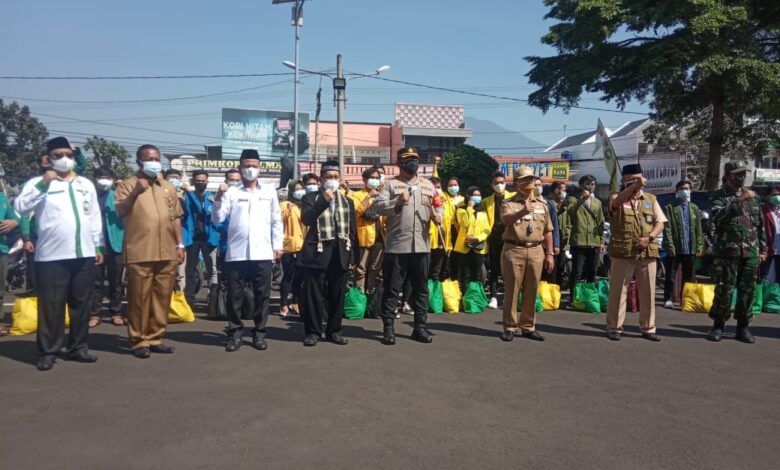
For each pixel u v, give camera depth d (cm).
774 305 967
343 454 382
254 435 409
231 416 443
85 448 384
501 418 452
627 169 750
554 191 1048
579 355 655
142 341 618
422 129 4109
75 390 500
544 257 749
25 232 738
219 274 880
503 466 370
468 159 2202
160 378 537
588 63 1916
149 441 396
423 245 694
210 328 773
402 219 686
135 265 607
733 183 757
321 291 678
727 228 738
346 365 589
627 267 739
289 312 909
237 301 655
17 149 4212
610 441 413
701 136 2311
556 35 1912
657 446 407
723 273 740
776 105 1741
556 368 597
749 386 548
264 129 4369
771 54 1894
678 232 999
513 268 719
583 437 419
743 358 655
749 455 396
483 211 962
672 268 1019
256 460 370
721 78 1664
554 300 955
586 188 993
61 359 602
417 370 575
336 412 456
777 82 1577
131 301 614
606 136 1207
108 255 797
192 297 948
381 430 423
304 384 523
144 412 449
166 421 431
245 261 649
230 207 653
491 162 2255
